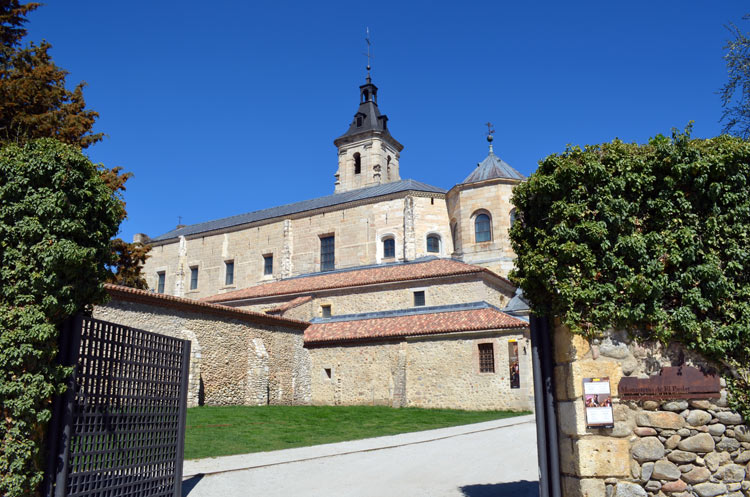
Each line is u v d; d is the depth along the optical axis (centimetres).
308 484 1241
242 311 2956
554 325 877
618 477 769
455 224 4616
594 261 809
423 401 3003
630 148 857
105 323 932
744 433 760
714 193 797
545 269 834
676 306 796
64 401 822
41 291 796
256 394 2944
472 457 1547
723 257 798
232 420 2225
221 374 2811
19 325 777
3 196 819
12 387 754
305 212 5253
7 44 2577
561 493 828
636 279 783
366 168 6869
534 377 886
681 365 784
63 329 839
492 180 4397
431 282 3628
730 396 764
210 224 6438
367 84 7319
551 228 859
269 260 5409
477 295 3466
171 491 1081
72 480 835
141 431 1009
